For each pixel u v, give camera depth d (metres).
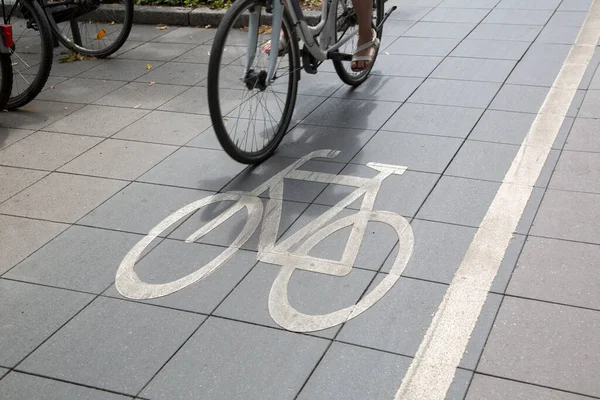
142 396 2.96
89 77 6.48
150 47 7.18
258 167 4.73
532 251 3.67
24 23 7.99
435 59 6.31
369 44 5.57
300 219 4.11
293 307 3.41
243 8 4.38
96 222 4.22
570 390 2.84
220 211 4.25
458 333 3.17
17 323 3.44
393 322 3.27
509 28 6.89
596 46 6.26
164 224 4.15
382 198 4.25
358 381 2.96
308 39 5.02
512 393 2.84
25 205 4.44
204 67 6.53
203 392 2.96
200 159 4.88
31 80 6.45
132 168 4.81
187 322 3.37
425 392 2.88
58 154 5.07
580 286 3.39
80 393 3.00
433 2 7.87
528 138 4.81
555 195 4.14
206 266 3.76
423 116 5.26
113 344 3.26
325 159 4.77
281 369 3.05
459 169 4.50
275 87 5.81
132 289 3.62
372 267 3.65
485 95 5.52
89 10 7.02
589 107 5.17
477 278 3.51
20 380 3.09
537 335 3.12
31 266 3.85
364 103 5.57
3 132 5.46
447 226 3.93
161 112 5.65
